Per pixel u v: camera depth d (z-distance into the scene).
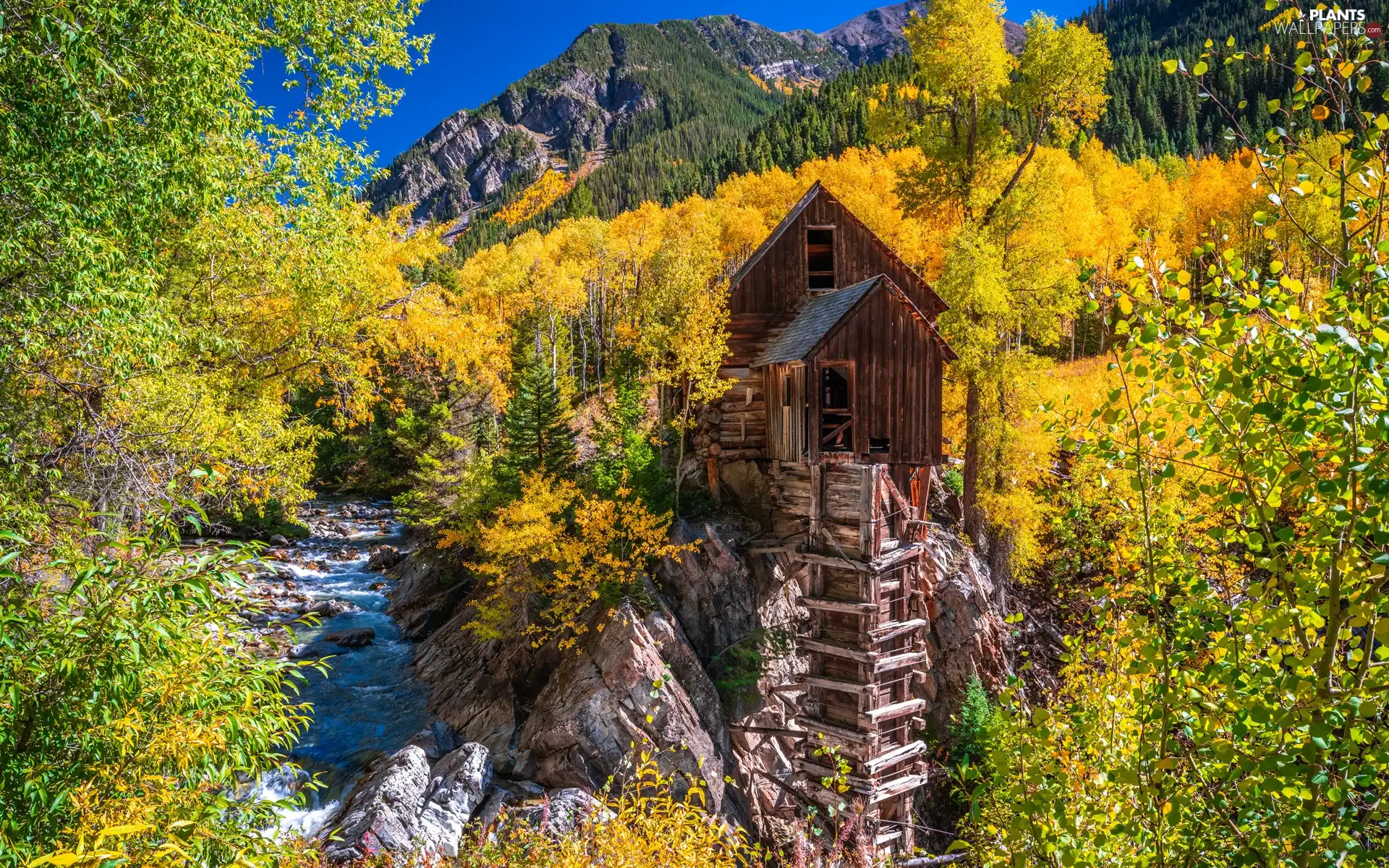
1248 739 3.79
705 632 19.52
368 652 25.52
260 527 38.41
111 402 11.84
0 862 3.56
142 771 4.27
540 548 20.19
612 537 19.50
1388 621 2.93
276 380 18.78
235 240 14.66
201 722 4.45
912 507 21.08
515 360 39.00
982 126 24.38
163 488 12.15
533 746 17.86
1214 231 42.19
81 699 4.27
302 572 33.72
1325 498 3.39
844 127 109.44
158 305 11.20
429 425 38.66
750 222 52.41
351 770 18.19
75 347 10.24
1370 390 3.15
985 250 21.23
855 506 18.81
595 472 22.95
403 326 20.94
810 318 21.23
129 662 4.29
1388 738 3.21
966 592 21.59
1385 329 3.13
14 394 11.00
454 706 21.11
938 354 20.55
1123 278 3.98
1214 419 3.70
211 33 11.37
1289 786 3.45
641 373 29.61
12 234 9.00
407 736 19.88
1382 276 3.35
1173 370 3.81
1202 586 4.00
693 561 19.98
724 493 22.11
